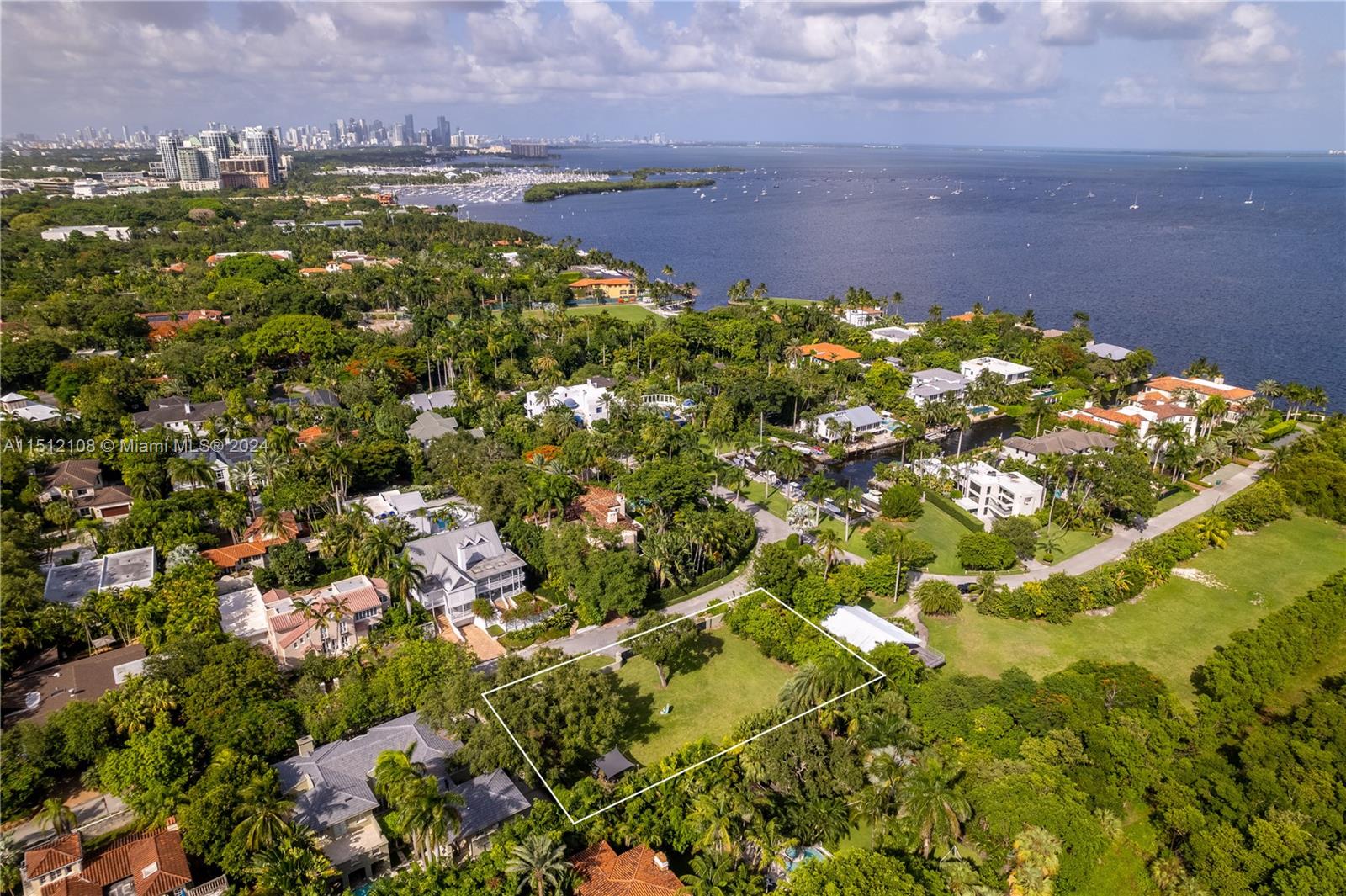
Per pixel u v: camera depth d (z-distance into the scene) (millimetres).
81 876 68375
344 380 194750
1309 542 140875
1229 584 126750
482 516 130750
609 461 155625
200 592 106812
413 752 82250
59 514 127188
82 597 107188
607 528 128375
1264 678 95375
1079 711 87812
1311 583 127062
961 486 157000
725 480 152500
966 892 68938
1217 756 84875
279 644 99125
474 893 66312
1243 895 69812
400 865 74750
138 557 119125
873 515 150000
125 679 91438
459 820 70812
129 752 77688
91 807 79062
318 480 140125
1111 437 171625
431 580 113250
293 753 83188
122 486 143000
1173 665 106125
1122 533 142625
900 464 171125
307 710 87312
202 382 198875
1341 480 149000
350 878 72750
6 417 155750
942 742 87625
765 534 140250
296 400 197875
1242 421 183750
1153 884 74688
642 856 72250
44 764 78875
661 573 119125
